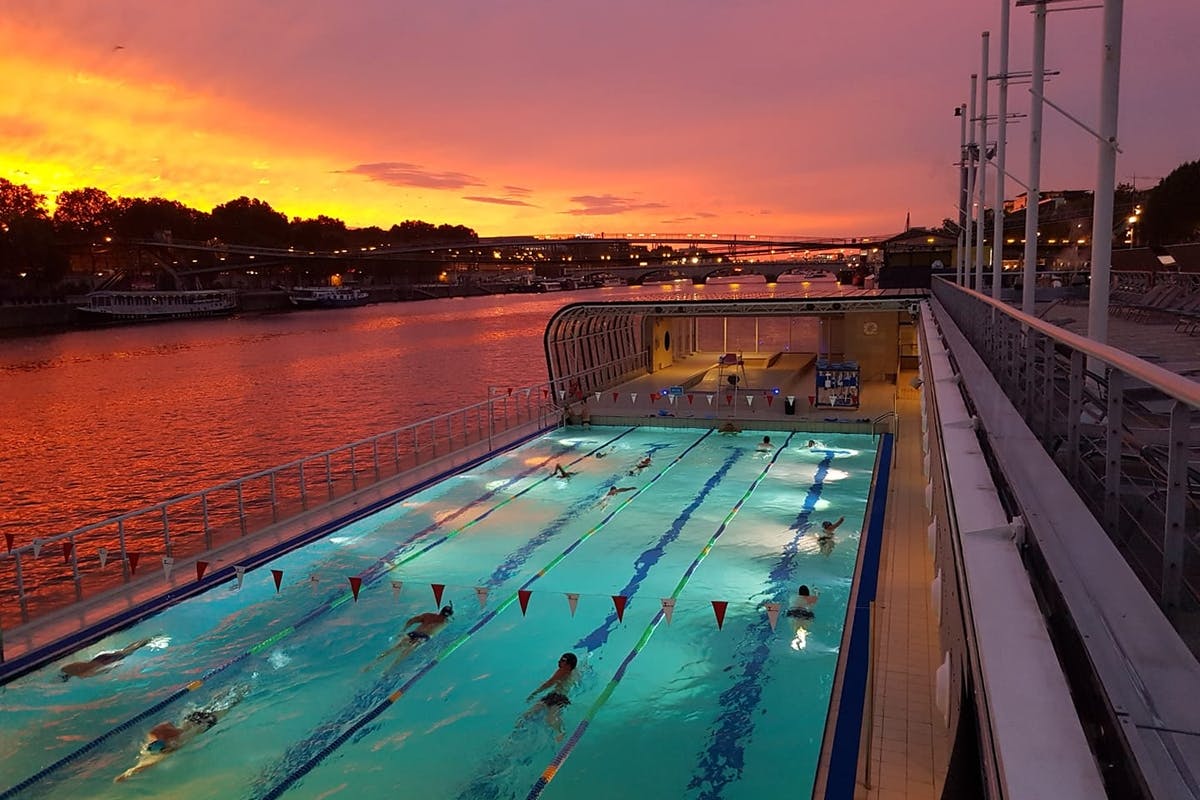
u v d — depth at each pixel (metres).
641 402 25.67
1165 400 6.59
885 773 6.59
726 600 11.11
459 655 9.72
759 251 160.38
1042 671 2.12
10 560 20.28
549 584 11.84
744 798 6.98
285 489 26.86
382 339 86.94
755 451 20.34
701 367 34.28
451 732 8.12
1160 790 1.63
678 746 7.78
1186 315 17.47
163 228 147.00
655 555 13.01
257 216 165.62
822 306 25.70
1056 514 3.28
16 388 52.19
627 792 7.13
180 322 117.94
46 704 8.69
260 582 11.91
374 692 8.91
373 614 10.86
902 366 30.80
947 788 2.35
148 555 12.41
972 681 2.54
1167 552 2.66
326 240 176.25
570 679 9.06
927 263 48.56
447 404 44.38
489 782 7.32
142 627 10.45
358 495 15.76
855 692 7.94
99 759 7.75
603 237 177.75
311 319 125.12
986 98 22.83
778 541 13.54
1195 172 43.34
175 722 8.34
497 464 19.30
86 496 27.16
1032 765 1.73
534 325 106.94
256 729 8.23
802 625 10.27
